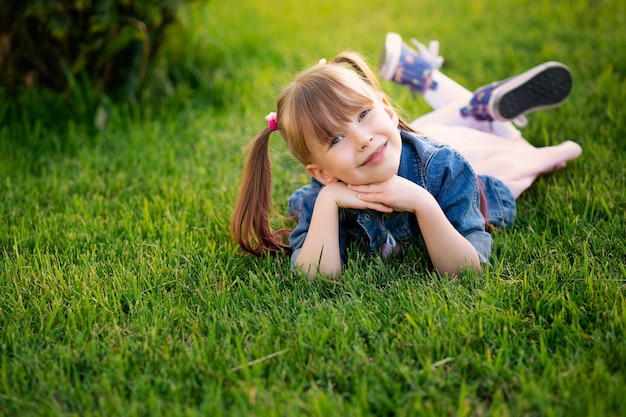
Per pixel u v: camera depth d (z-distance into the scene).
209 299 1.94
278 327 1.79
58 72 3.63
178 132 3.36
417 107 3.38
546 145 2.88
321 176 1.97
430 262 2.05
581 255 2.03
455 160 2.00
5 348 1.77
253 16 5.29
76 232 2.41
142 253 2.22
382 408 1.49
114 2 3.39
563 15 4.49
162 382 1.60
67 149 3.18
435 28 4.62
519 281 1.90
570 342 1.63
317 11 5.36
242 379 1.63
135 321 1.85
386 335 1.70
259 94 3.74
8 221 2.55
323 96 1.80
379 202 1.91
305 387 1.59
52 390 1.59
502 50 4.09
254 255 2.20
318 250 1.98
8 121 3.39
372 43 4.38
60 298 1.99
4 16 3.38
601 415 1.38
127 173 2.94
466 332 1.69
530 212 2.37
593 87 3.32
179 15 3.65
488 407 1.50
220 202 2.60
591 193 2.39
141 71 3.62
